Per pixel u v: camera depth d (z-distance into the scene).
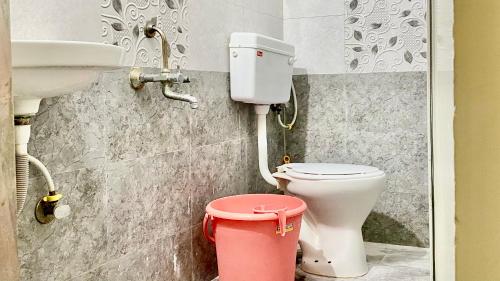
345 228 2.18
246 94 2.20
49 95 1.13
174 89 1.87
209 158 2.12
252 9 2.47
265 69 2.25
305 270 2.26
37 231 1.33
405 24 2.51
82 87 1.19
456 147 0.43
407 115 2.54
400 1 2.51
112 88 1.58
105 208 1.56
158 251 1.81
